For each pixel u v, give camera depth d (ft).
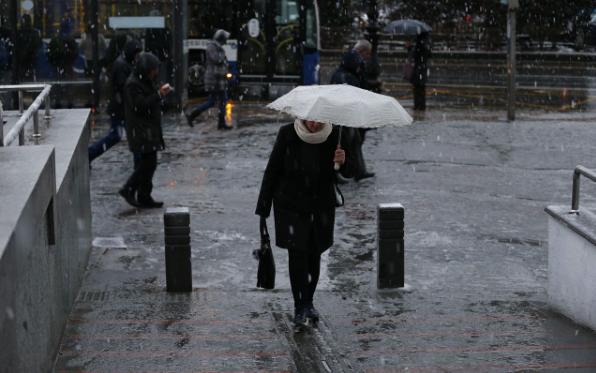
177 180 52.65
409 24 91.45
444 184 52.95
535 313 28.53
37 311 19.48
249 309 28.43
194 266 34.47
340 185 52.16
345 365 22.54
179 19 84.89
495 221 43.42
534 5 173.99
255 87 103.60
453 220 43.42
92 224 41.24
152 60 42.14
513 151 66.23
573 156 64.49
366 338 25.11
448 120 84.58
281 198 25.59
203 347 23.95
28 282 18.25
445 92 113.19
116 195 48.32
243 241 38.68
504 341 24.95
